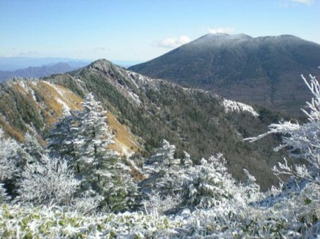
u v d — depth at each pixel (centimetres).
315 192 514
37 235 670
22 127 9194
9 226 684
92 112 2473
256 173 13212
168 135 16000
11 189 2411
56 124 2728
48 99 11319
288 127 416
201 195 1535
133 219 776
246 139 426
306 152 412
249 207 607
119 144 10612
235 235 506
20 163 2942
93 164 2384
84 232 703
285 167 436
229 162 13662
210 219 624
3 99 9781
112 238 659
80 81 16775
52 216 794
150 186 3111
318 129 401
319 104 402
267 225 518
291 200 588
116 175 2528
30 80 11694
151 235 616
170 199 2306
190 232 586
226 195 1545
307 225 484
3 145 2964
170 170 3105
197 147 16050
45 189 1546
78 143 2364
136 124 15862
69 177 1772
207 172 1565
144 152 11631
